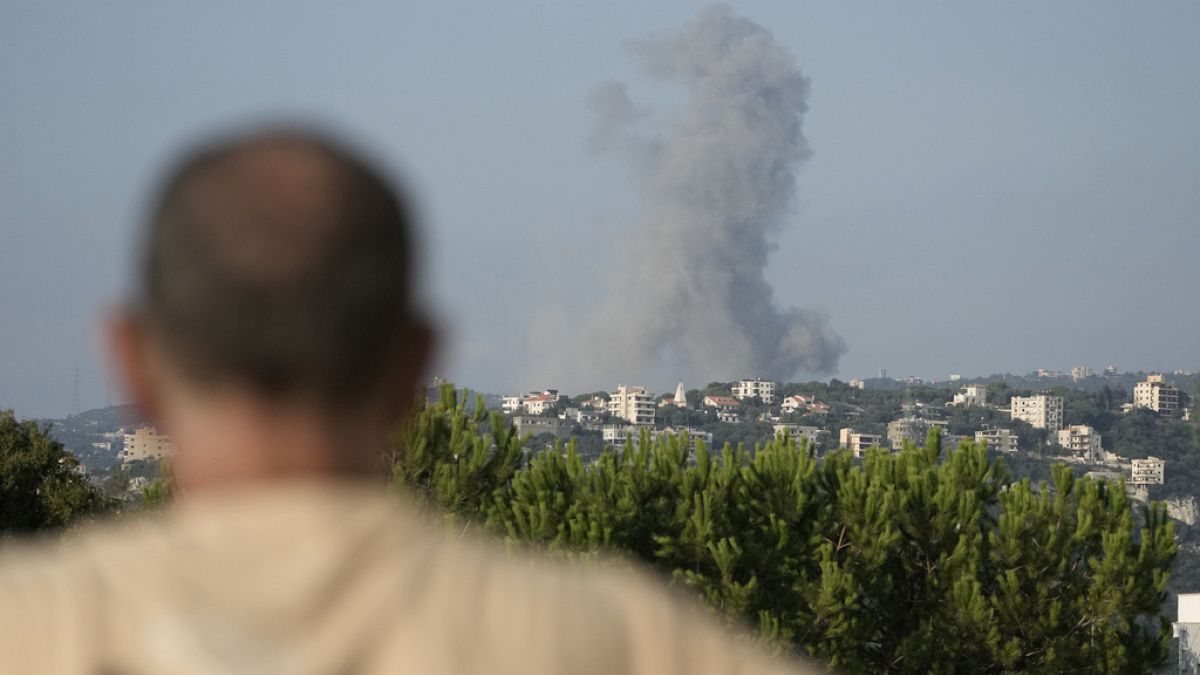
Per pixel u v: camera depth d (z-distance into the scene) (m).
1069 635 33.75
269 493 1.76
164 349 1.72
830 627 31.75
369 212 1.74
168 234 1.71
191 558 1.72
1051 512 35.19
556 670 1.73
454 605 1.75
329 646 1.69
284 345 1.70
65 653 1.63
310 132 1.77
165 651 1.64
